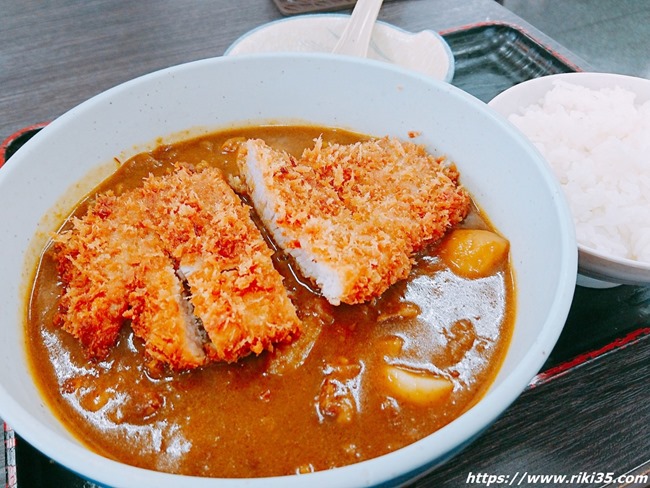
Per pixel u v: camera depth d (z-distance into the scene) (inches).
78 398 6.0
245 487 4.0
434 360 6.4
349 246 6.8
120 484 4.1
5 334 6.2
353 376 6.3
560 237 6.0
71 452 4.3
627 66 20.5
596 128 9.3
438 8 14.1
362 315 6.9
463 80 11.9
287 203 7.3
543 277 6.2
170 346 6.1
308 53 8.6
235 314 6.1
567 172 8.9
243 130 9.1
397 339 6.6
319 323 6.8
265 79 8.7
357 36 11.5
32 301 6.8
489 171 7.7
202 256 6.7
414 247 7.3
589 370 7.2
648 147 9.0
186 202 7.3
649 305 8.1
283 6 14.0
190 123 8.8
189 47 12.6
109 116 7.9
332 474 4.1
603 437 6.5
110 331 6.3
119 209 7.4
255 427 5.9
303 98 8.9
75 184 7.8
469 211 7.9
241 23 13.5
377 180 7.8
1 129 10.4
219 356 6.2
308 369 6.4
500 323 6.8
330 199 7.5
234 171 8.6
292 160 8.2
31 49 12.4
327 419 5.9
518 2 23.6
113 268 6.6
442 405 6.0
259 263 6.6
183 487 4.0
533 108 10.0
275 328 6.2
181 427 5.9
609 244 8.2
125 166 8.3
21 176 6.9
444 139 8.2
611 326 7.8
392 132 8.8
